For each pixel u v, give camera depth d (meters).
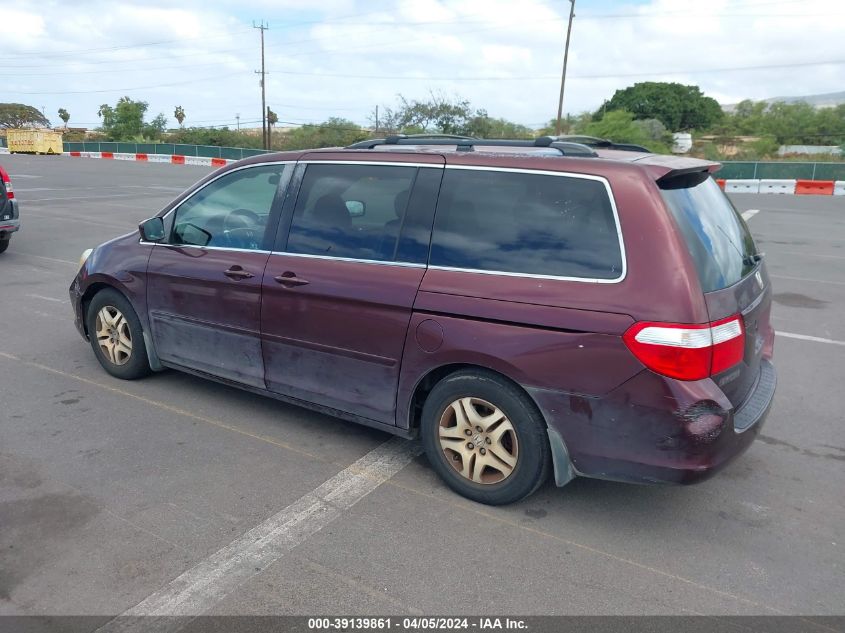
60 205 16.39
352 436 4.38
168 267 4.61
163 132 75.38
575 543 3.26
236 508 3.50
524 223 3.34
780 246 12.53
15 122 101.31
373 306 3.66
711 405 2.96
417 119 52.41
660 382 2.96
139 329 4.98
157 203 17.14
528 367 3.21
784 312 7.80
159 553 3.11
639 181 3.12
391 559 3.11
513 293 3.26
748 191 27.34
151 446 4.17
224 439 4.29
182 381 5.23
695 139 73.25
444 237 3.53
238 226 4.35
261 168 4.28
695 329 2.92
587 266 3.14
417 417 3.85
